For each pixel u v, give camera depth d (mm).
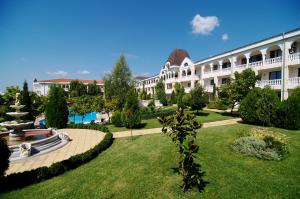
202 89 28578
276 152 8914
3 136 17781
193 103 27656
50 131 19688
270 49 28281
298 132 13898
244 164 8359
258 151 9055
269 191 6352
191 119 6250
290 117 15008
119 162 9836
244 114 18375
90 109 29188
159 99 49344
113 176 8172
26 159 11734
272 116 16125
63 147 14938
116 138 17562
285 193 6211
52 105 24594
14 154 12117
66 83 84938
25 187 7645
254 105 17688
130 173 8297
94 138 18297
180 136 6324
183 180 6793
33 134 18594
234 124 18531
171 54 58844
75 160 9773
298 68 24609
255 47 29359
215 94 37312
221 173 7684
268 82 26969
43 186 7680
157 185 7180
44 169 8430
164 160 9367
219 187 6781
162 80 57875
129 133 19969
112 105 30625
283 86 24938
